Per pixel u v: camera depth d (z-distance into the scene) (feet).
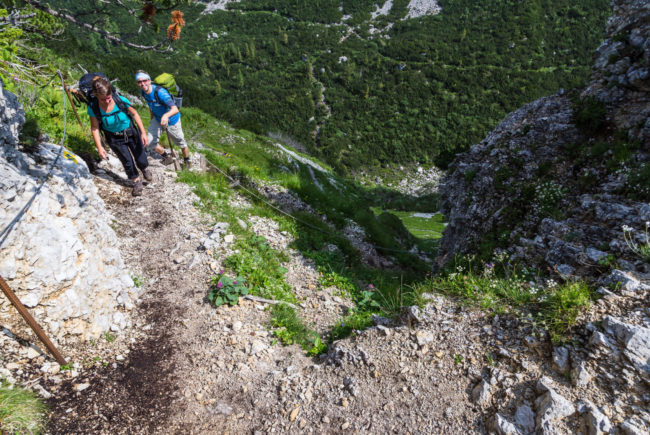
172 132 28.84
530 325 13.21
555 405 10.40
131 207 24.84
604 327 11.70
